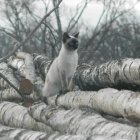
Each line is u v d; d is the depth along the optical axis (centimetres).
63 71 1255
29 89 1308
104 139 658
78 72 1330
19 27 3344
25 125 1080
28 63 1566
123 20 3509
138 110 793
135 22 3534
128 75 1049
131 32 3325
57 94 1253
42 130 1021
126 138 691
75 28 3606
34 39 3136
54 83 1274
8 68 1683
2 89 1580
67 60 1246
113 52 3256
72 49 1248
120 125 752
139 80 1027
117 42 3312
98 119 820
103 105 955
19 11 3322
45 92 1280
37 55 1656
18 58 1702
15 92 1432
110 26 3316
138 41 3212
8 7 3341
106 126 762
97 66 1249
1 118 1182
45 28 2783
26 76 1501
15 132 968
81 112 896
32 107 1050
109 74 1138
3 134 997
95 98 999
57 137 779
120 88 1155
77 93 1120
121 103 868
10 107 1177
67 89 1222
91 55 2730
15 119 1116
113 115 954
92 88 1302
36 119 1016
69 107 1121
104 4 3444
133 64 1032
